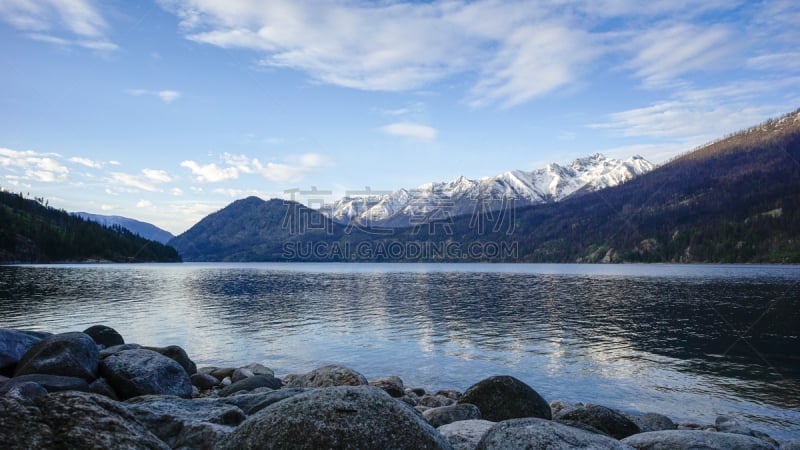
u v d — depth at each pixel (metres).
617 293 65.94
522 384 12.38
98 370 12.12
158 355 12.85
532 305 52.44
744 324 38.16
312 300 57.56
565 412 11.02
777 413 17.81
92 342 12.53
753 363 25.41
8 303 46.75
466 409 11.16
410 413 4.94
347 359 25.70
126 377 11.70
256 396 9.41
